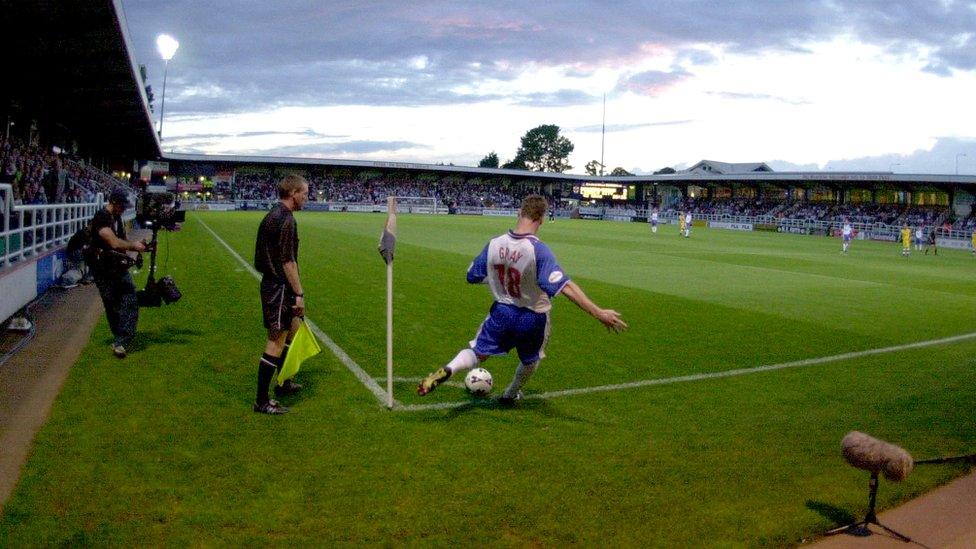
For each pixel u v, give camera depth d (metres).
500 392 6.27
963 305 13.82
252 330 8.54
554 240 32.69
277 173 73.81
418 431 5.09
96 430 4.84
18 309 8.41
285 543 3.39
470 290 13.03
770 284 16.16
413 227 38.75
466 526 3.62
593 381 6.79
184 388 5.95
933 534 3.71
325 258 18.77
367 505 3.83
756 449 4.96
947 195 55.25
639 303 12.30
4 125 26.38
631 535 3.58
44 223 10.51
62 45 17.38
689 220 39.84
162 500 3.80
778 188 70.69
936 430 5.55
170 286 7.13
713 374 7.25
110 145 47.94
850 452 3.74
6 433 4.71
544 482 4.22
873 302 13.67
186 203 58.56
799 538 3.63
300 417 5.33
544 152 129.12
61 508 3.66
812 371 7.56
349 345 8.02
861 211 59.28
